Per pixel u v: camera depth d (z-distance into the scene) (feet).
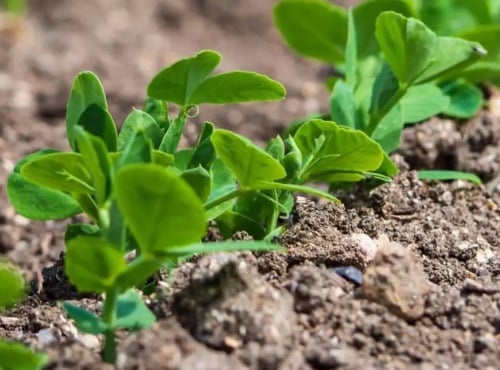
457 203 1.98
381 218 1.89
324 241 1.74
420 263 1.76
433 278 1.74
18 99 3.04
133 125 1.69
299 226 1.77
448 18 2.41
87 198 1.66
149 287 1.70
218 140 1.61
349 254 1.70
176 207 1.47
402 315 1.62
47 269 1.86
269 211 1.77
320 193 1.64
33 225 2.32
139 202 1.47
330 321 1.60
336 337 1.59
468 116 2.17
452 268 1.76
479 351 1.59
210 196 1.70
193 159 1.70
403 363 1.57
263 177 1.63
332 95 1.90
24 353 1.49
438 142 2.17
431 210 1.93
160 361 1.52
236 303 1.57
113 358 1.56
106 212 1.55
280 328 1.56
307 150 1.77
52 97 3.01
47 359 1.51
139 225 1.49
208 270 1.59
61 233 2.29
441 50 1.82
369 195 1.92
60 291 1.79
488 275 1.76
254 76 1.67
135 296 1.58
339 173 1.76
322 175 1.77
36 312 1.69
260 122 2.96
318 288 1.62
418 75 1.83
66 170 1.61
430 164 2.17
